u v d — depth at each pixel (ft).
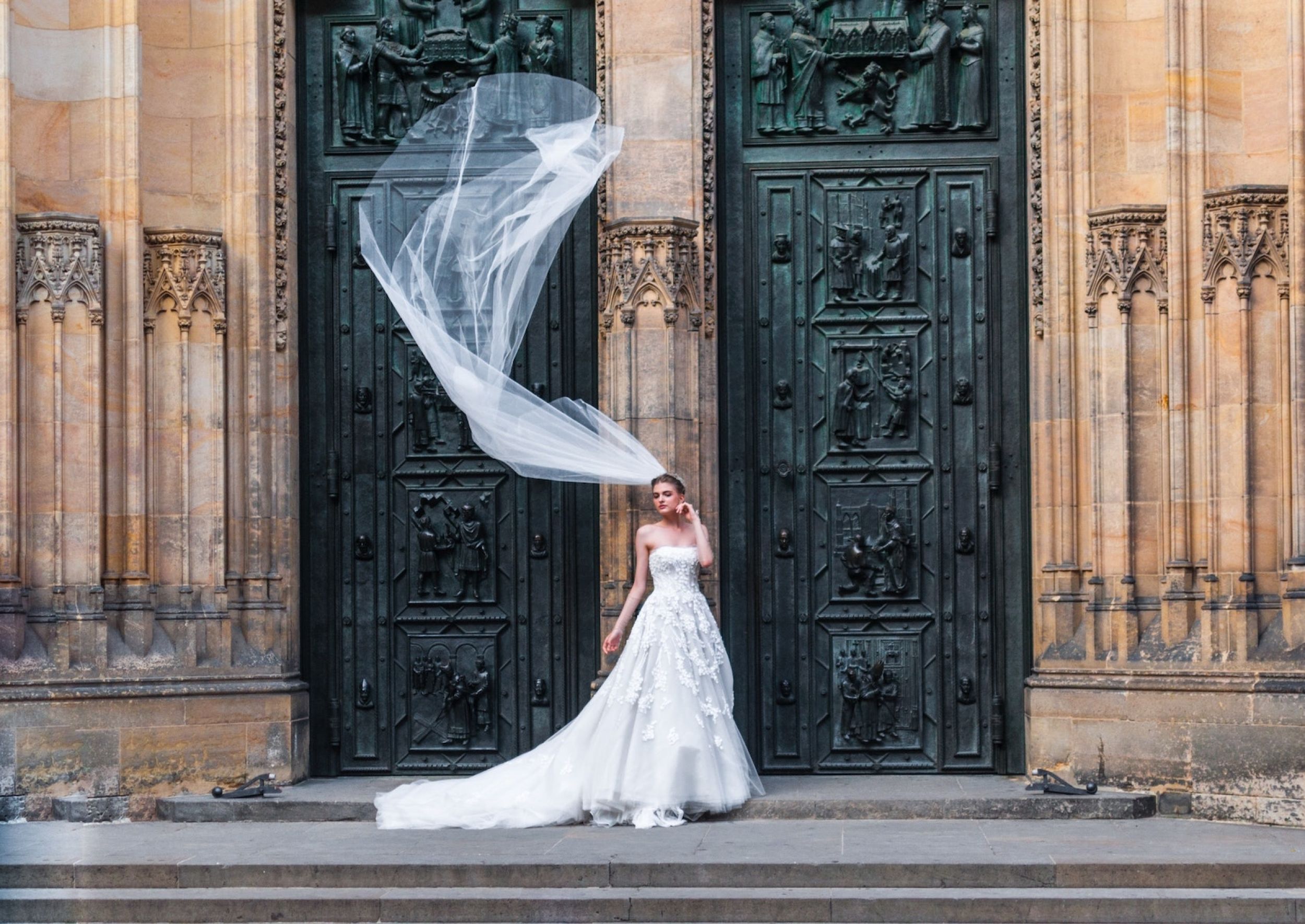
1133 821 40.75
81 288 43.98
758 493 47.42
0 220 43.04
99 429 44.09
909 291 47.39
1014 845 36.96
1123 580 43.91
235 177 46.47
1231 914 33.06
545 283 47.98
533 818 40.86
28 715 42.27
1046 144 45.85
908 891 34.17
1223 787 40.98
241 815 42.55
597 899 33.68
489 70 48.21
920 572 47.24
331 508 48.16
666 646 41.32
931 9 47.55
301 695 46.68
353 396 48.26
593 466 45.34
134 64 44.86
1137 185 45.14
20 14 44.42
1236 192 42.11
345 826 41.34
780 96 47.80
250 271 46.32
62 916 34.50
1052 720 44.37
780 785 44.78
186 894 34.86
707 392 46.57
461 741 47.78
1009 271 47.14
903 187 47.57
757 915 33.53
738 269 47.70
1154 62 45.14
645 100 46.60
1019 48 47.39
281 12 47.52
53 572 43.50
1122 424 44.16
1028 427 46.73
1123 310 44.11
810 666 47.26
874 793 42.68
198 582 45.42
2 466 42.78
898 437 47.26
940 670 46.96
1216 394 42.57
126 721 43.32
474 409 46.19
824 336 47.57
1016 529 46.83
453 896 34.09
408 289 47.14
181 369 45.39
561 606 47.80
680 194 46.42
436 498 48.08
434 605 48.06
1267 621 41.78
